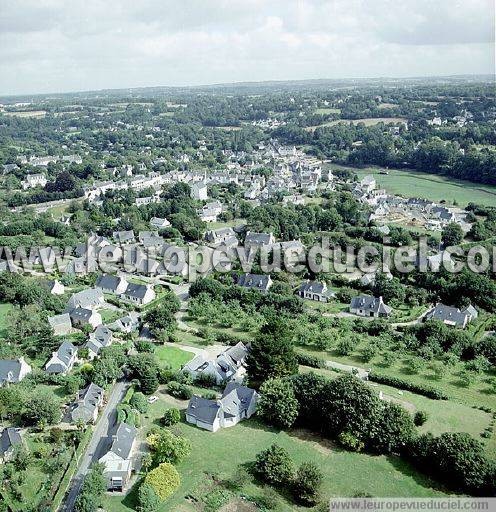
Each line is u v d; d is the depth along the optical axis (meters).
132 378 165.50
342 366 173.88
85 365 168.38
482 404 151.25
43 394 148.12
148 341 189.25
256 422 145.75
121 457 125.00
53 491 119.19
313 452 131.00
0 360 166.62
